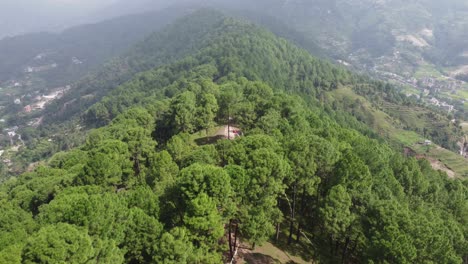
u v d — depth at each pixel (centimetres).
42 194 7288
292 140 6425
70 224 3850
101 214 4022
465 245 5159
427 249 4412
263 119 8806
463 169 17775
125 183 7444
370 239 4638
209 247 4638
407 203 6309
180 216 4631
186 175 4459
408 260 4216
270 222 5191
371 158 6919
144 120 11662
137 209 4434
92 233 3909
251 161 5194
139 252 4275
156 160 6562
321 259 6000
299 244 6312
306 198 6931
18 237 4534
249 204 4931
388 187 6350
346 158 5800
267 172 4941
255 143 6075
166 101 14475
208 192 4403
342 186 5253
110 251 3750
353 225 5000
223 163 6656
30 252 3134
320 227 5994
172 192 4828
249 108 10056
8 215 6412
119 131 11144
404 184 7175
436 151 19662
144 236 4241
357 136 9750
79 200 4041
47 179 8619
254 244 5419
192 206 4238
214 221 4266
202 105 10831
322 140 6225
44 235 3288
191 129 10644
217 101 11538
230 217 4691
